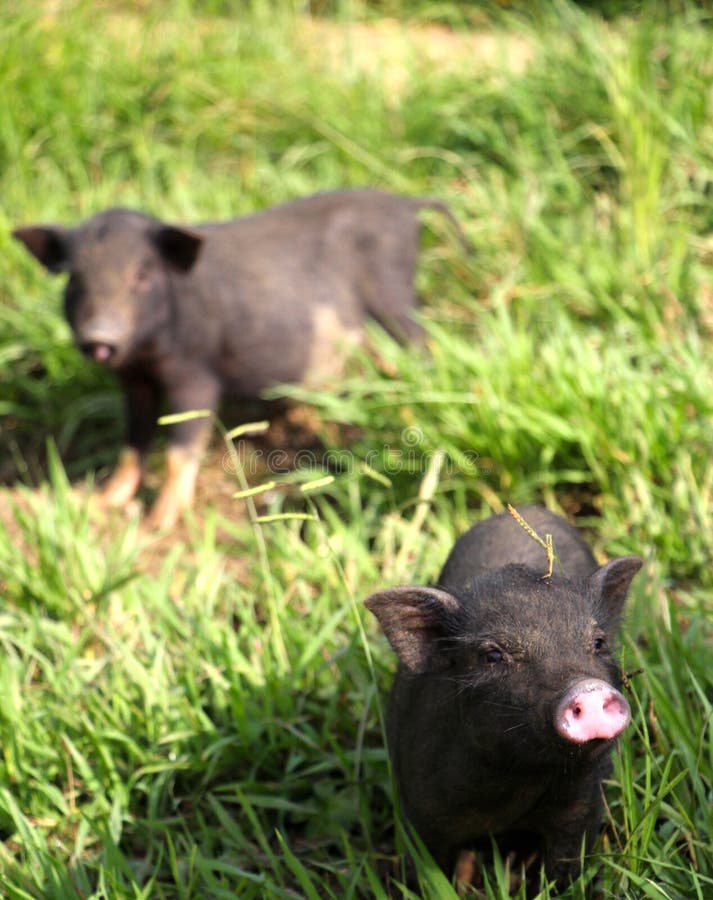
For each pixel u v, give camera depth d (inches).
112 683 223.1
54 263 304.3
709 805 176.2
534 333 307.0
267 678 214.8
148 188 382.6
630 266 315.3
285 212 330.6
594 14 428.1
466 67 406.3
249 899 182.7
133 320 290.4
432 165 384.5
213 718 219.6
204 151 400.8
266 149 397.1
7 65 398.3
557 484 270.4
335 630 231.0
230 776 212.4
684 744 180.4
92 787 203.8
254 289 313.4
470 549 205.0
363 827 194.1
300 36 451.8
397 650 171.2
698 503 244.1
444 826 173.8
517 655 154.8
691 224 339.9
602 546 251.6
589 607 161.9
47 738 212.1
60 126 394.9
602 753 156.6
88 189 386.9
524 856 188.2
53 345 336.2
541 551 198.7
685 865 178.7
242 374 316.5
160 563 278.8
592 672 150.8
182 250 296.5
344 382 305.1
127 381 309.7
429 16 467.5
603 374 270.4
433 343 321.4
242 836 193.9
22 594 249.8
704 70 367.2
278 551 259.0
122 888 180.5
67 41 413.4
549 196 354.3
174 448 302.8
